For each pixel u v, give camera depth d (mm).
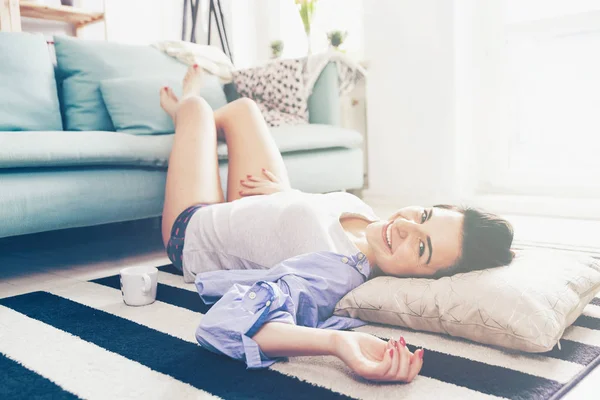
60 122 2027
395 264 1117
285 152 2260
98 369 898
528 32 2771
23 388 830
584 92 2699
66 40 2189
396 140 3027
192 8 3756
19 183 1466
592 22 2586
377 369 799
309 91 2537
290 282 1044
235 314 937
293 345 872
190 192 1540
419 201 2967
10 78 1892
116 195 1674
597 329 1040
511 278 988
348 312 1108
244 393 801
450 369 872
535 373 850
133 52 2379
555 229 2203
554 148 2824
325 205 1378
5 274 1683
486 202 2748
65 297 1357
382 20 3006
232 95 2744
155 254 1961
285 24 3875
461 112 2820
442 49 2791
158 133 2133
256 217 1318
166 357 946
